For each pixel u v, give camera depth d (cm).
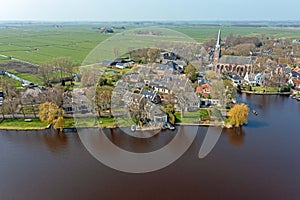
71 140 6731
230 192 4825
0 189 4859
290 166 5666
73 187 4888
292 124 7950
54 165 5588
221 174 5328
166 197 4647
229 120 7662
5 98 8706
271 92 11250
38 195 4697
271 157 6019
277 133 7288
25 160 5825
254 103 9931
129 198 4612
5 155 6053
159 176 5188
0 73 12925
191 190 4844
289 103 9994
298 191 4900
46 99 8369
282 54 18075
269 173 5416
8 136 7050
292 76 12394
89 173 5272
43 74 10831
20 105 8544
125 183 4978
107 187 4869
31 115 8150
